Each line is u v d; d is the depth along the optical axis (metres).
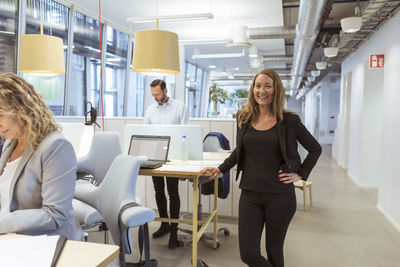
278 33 6.93
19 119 1.37
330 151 12.43
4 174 1.48
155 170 2.53
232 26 6.90
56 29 5.55
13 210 1.44
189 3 5.91
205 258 3.02
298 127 1.94
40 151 1.40
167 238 3.50
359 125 6.68
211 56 9.10
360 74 6.89
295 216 4.40
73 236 1.45
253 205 1.96
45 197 1.38
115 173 1.91
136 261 2.91
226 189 3.39
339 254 3.18
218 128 4.37
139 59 3.20
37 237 1.12
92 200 1.97
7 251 1.01
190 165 2.76
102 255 1.01
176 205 3.28
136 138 3.04
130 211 1.67
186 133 3.00
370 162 6.32
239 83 20.39
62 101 5.91
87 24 6.35
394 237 3.65
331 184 6.56
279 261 1.94
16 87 1.35
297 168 1.92
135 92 8.48
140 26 7.34
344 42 6.80
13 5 4.59
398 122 4.06
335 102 16.02
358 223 4.14
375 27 5.58
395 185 4.06
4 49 4.56
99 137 2.87
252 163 1.97
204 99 14.91
